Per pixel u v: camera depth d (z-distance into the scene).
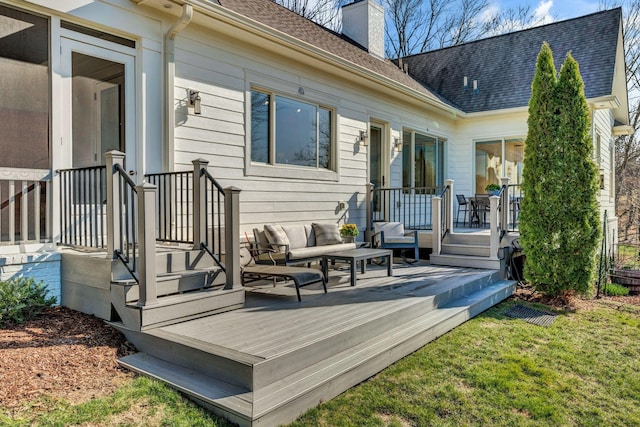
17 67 4.09
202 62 5.48
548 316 5.60
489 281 6.50
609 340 4.71
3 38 4.02
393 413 2.93
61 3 4.27
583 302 6.56
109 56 4.73
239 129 5.93
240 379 2.84
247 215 6.06
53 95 4.30
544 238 6.37
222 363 2.93
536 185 6.44
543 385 3.51
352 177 8.10
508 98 10.90
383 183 9.13
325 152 7.59
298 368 3.11
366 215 8.36
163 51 5.11
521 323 5.20
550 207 6.32
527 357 4.09
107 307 3.77
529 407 3.13
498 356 4.05
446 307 5.10
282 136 6.70
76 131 4.57
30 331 3.55
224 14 5.18
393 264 7.54
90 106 4.66
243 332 3.47
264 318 3.91
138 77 4.93
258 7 7.34
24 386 2.79
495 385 3.44
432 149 10.70
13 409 2.57
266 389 2.80
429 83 12.92
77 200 4.55
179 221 5.27
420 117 10.07
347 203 7.96
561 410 3.12
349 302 4.57
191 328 3.58
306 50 6.36
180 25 4.95
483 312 5.61
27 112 4.16
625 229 19.00
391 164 9.14
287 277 4.62
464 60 13.06
